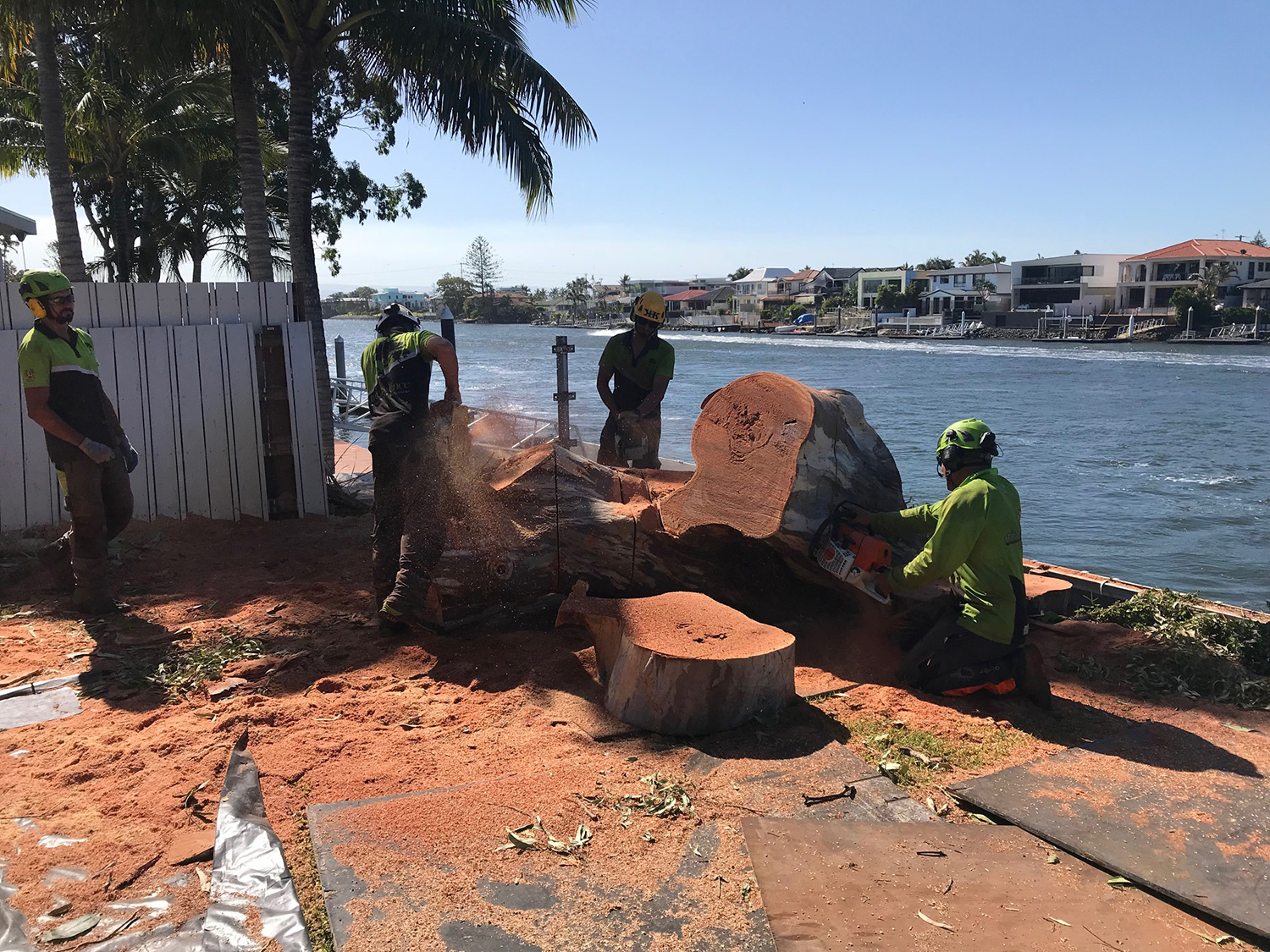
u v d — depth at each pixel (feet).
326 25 31.24
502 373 123.75
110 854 8.96
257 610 17.04
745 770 11.00
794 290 428.97
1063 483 65.31
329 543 22.44
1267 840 9.48
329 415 33.01
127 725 12.05
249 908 8.14
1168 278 276.82
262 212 34.06
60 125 42.60
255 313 24.49
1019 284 310.04
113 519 17.13
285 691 13.43
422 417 15.14
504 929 7.91
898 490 16.38
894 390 129.08
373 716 12.54
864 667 14.78
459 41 29.37
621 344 21.72
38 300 15.08
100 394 16.26
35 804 9.90
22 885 8.42
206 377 23.61
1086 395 122.42
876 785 10.68
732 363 178.50
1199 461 74.54
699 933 7.94
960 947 7.76
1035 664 13.21
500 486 15.88
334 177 77.46
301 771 10.84
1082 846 9.28
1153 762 11.34
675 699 11.96
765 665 12.27
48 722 12.18
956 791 10.53
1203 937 8.03
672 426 77.30
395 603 14.46
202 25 28.68
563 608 14.12
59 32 47.21
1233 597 38.81
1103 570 42.93
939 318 311.68
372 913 8.05
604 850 9.16
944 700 13.52
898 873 8.82
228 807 9.78
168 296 23.47
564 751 11.49
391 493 15.44
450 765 11.09
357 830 9.34
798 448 14.15
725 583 16.39
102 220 87.97
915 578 13.42
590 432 52.06
